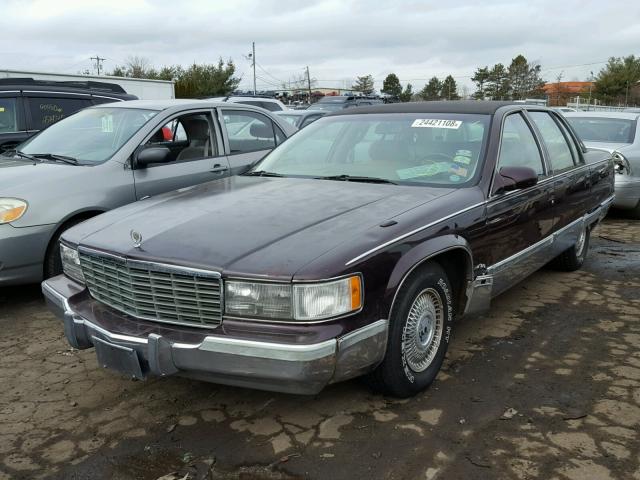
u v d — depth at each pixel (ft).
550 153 16.15
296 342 8.69
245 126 21.43
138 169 17.63
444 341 11.62
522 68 255.50
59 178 16.16
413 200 11.59
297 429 10.11
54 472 9.11
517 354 13.06
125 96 29.30
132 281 9.92
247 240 9.76
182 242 9.88
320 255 9.17
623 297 16.90
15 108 25.67
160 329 9.63
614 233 25.72
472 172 12.87
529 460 9.18
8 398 11.37
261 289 8.91
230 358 8.86
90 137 18.66
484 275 12.41
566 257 18.69
